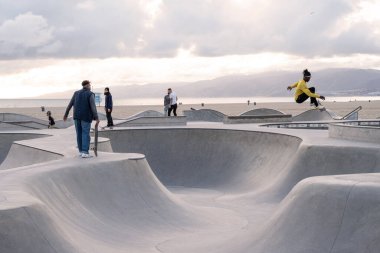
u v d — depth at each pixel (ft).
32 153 59.52
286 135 72.08
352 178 31.53
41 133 82.53
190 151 80.74
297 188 32.37
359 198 28.45
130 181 47.09
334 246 28.14
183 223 46.24
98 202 43.19
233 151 78.18
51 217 30.35
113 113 247.50
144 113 138.51
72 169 43.32
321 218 29.50
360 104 406.00
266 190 63.21
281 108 321.32
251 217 53.06
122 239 39.75
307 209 30.48
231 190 69.41
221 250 35.27
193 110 138.31
